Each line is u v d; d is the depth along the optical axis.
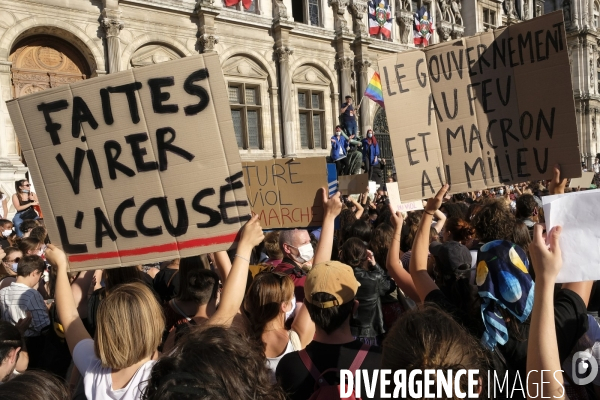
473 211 5.76
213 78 3.06
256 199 3.88
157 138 3.11
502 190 15.60
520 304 2.20
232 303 2.63
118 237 3.15
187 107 3.08
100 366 2.36
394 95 3.73
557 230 1.88
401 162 3.71
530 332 1.81
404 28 24.00
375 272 4.25
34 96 3.15
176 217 3.12
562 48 3.28
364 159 17.75
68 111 3.14
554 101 3.35
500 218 3.55
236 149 3.10
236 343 1.69
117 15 15.02
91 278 3.81
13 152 13.51
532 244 1.90
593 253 2.12
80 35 14.54
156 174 3.12
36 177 3.20
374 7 22.31
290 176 3.80
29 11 13.60
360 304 4.05
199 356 1.56
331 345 2.39
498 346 2.30
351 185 7.00
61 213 3.19
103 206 3.15
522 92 3.46
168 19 16.52
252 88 19.30
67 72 15.02
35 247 5.60
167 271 4.52
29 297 4.44
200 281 3.28
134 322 2.24
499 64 3.52
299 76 20.44
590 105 40.25
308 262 4.36
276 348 2.87
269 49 19.28
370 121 22.42
